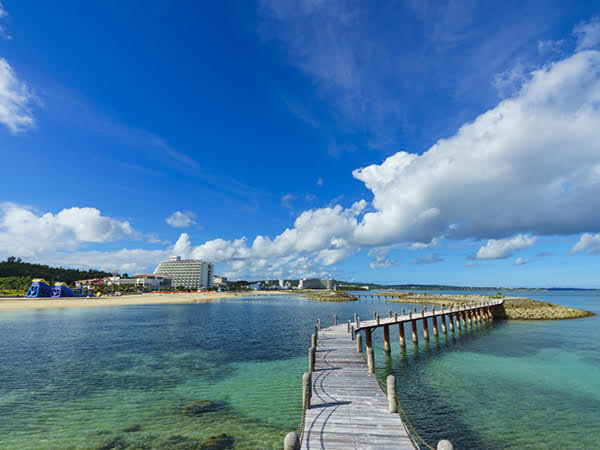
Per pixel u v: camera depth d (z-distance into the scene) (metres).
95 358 26.25
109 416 15.11
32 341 33.03
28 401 16.83
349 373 15.63
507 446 12.66
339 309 88.94
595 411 16.02
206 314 68.88
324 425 10.08
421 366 24.77
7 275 164.38
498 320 55.81
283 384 20.02
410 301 115.38
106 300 108.12
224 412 15.71
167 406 16.39
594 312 72.62
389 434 9.48
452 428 14.22
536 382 20.61
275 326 48.53
